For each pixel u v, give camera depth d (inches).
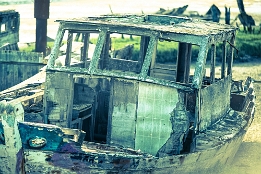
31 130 312.5
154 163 336.8
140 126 355.9
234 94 569.0
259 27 1149.1
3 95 407.8
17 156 320.5
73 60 577.6
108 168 327.0
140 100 353.7
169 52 1042.1
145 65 352.8
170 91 346.6
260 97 742.5
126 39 1155.3
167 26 386.0
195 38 351.6
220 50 1036.5
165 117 350.6
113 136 362.9
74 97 418.0
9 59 644.7
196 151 357.7
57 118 377.7
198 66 347.9
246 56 1044.5
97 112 436.5
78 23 377.4
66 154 319.9
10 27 754.8
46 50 718.5
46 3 693.9
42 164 323.6
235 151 459.5
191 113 399.9
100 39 370.0
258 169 454.6
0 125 310.7
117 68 517.7
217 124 430.3
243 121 455.5
